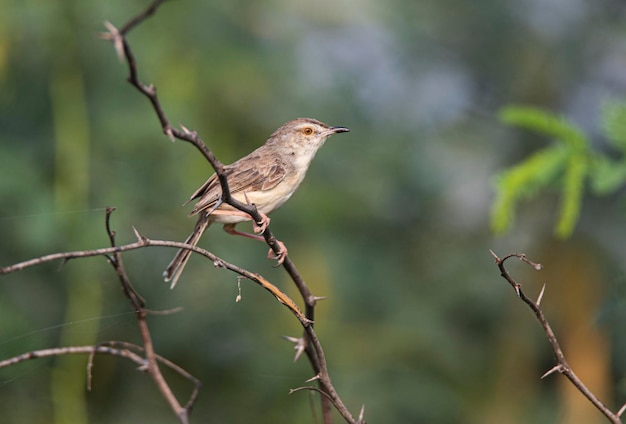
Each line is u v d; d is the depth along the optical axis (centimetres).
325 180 1465
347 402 1300
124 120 1242
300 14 1597
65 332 1157
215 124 1363
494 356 1425
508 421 1356
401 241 1519
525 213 1459
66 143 1209
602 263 1405
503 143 1556
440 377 1383
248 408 1305
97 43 1245
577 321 1384
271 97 1415
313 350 704
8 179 1187
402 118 1561
